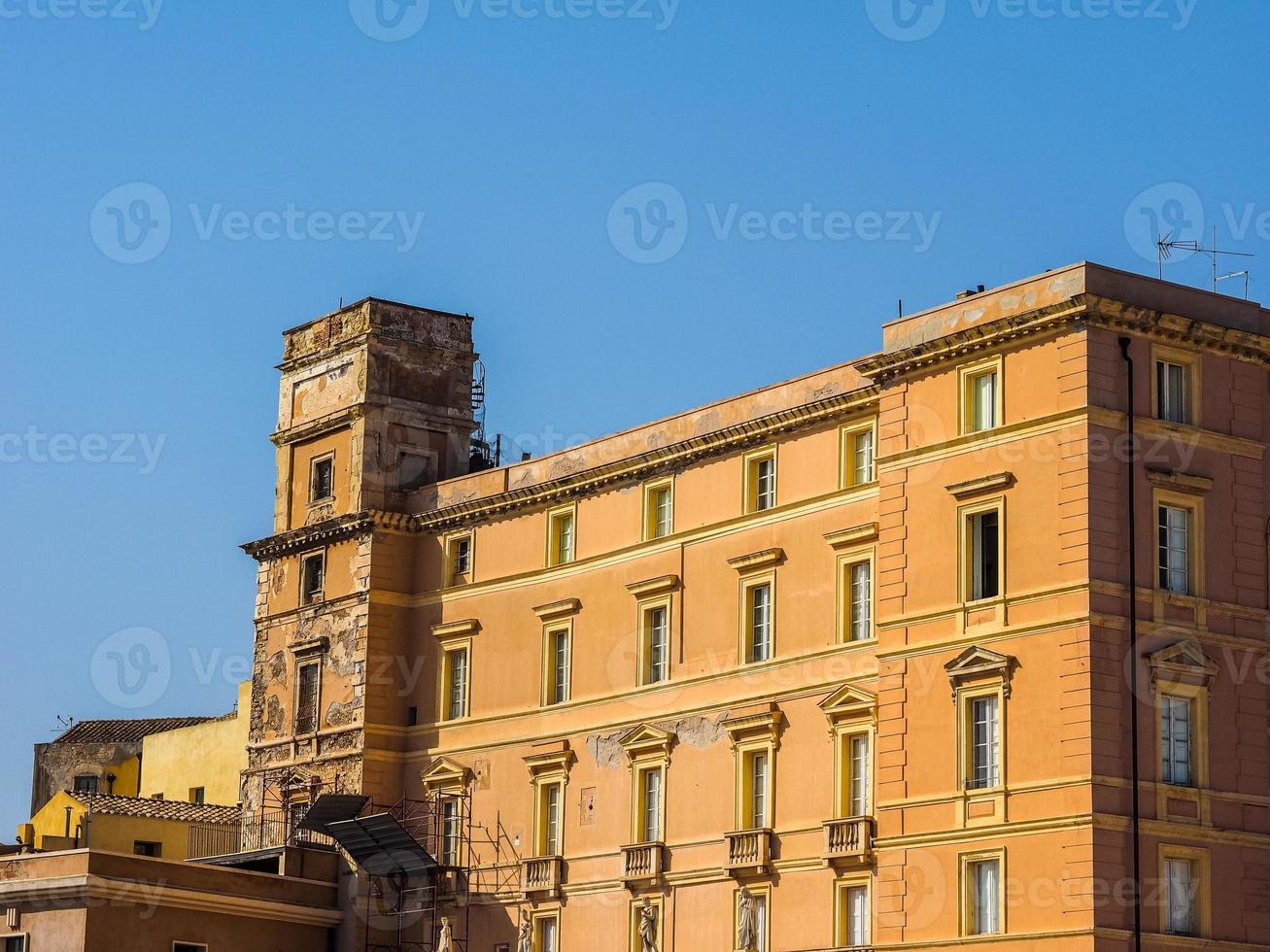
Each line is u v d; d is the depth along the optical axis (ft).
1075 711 213.05
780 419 253.85
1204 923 215.51
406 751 296.92
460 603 294.87
